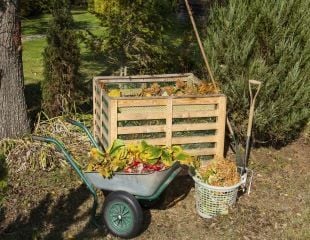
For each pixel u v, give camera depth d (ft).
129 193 16.01
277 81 20.86
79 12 73.46
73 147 21.91
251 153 22.82
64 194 18.92
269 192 19.54
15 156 20.52
